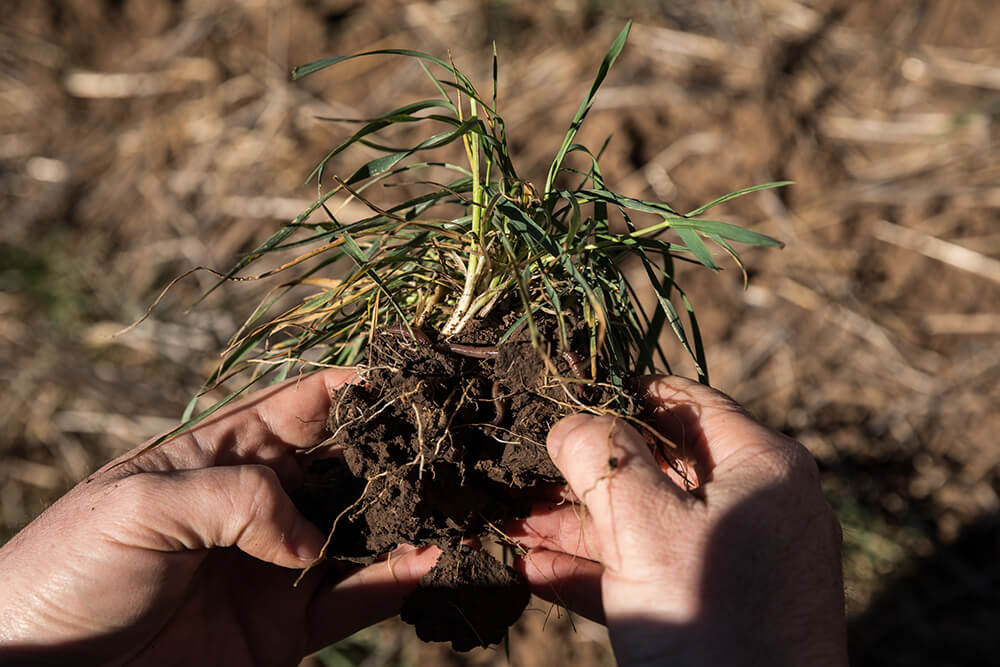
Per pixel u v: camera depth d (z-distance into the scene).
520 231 0.45
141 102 1.13
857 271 0.93
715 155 0.98
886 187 0.97
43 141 1.12
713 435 0.46
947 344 0.89
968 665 0.73
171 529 0.46
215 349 0.92
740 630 0.42
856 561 0.79
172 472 0.47
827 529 0.45
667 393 0.47
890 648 0.75
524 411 0.45
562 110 1.02
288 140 1.05
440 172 0.95
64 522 0.47
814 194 0.97
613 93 1.02
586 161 0.97
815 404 0.86
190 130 1.08
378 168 0.44
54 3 1.19
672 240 0.91
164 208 1.04
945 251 0.93
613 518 0.43
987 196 0.95
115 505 0.46
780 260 0.93
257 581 0.51
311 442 0.51
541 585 0.50
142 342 0.94
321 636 0.52
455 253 0.46
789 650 0.42
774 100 1.01
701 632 0.42
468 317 0.46
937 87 1.04
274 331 0.48
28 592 0.46
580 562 0.50
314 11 1.13
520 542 0.51
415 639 0.74
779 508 0.44
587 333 0.45
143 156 1.09
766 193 0.96
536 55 1.07
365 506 0.46
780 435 0.46
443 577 0.47
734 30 1.08
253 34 1.14
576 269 0.45
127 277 1.00
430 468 0.45
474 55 1.08
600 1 1.09
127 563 0.46
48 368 0.92
